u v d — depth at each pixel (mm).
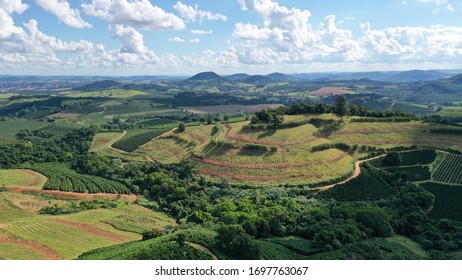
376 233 93625
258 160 158625
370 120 194625
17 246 85938
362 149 168500
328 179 139625
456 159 151250
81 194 154625
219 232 76250
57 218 115750
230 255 73562
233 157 165625
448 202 118688
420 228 97312
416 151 162125
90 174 186250
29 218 114625
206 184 152750
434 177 139125
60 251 85375
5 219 119375
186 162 174250
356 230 88500
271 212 103688
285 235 95000
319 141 169500
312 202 118062
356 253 75438
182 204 135500
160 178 161375
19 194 149500
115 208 136500
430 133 178875
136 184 166875
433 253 82750
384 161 153625
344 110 193750
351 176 143250
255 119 195500
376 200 122375
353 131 184625
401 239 92500
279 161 155000
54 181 167875
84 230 104125
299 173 145875
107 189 160000
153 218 125562
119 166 192625
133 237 102875
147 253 68625
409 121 192750
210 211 118125
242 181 148000
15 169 190625
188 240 76625
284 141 168375
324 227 90750
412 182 134875
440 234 93625
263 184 142875
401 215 106062
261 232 94125
